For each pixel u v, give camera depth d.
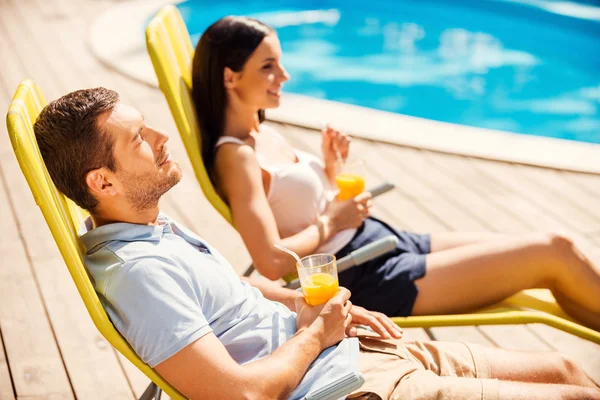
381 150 4.55
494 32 7.71
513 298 2.46
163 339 1.54
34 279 3.16
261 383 1.56
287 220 2.46
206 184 2.34
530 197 3.93
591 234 3.53
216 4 8.56
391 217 3.71
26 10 7.96
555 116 6.17
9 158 4.41
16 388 2.50
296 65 7.41
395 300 2.32
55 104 1.64
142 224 1.73
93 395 2.48
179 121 2.32
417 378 1.76
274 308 1.88
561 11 7.09
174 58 2.48
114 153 1.63
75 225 1.82
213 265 1.73
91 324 2.86
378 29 8.22
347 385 1.58
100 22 7.38
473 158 4.43
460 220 3.68
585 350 2.74
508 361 1.92
